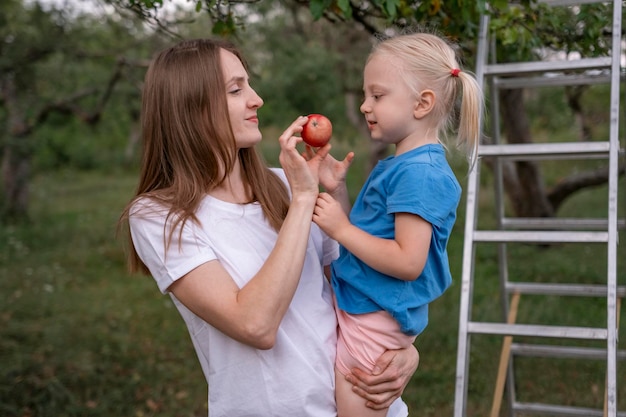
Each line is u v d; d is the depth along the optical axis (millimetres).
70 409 4797
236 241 2008
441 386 5246
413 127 2092
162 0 3148
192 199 1989
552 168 14609
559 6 3381
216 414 2006
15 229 11727
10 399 4887
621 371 5203
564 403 5039
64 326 6668
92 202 16016
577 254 9164
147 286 8406
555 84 3596
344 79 11242
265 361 1956
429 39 2148
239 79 2076
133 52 10742
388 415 2205
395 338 2047
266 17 10195
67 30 9414
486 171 13969
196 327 2061
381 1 3086
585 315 6680
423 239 1945
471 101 2098
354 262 2074
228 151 2043
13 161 12227
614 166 2680
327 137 2137
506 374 3980
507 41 3236
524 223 3912
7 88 10609
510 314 3957
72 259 9844
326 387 2020
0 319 6828
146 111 2104
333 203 1996
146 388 5320
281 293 1840
